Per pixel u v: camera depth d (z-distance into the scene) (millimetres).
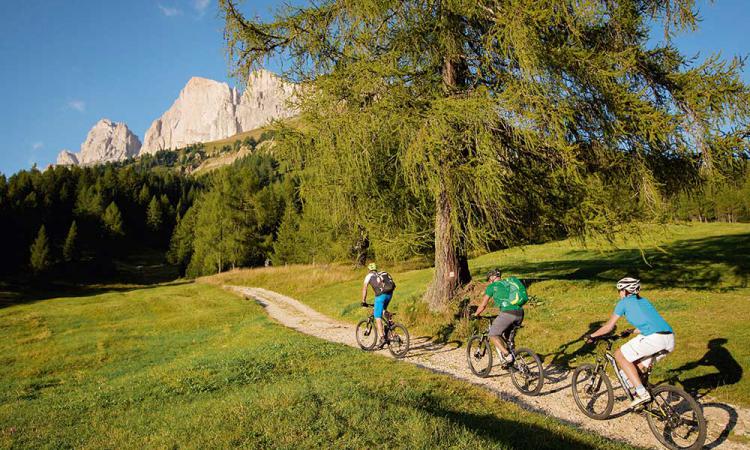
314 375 7855
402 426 4652
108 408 7559
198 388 7969
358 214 12852
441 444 4215
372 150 10898
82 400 8633
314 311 21578
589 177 10727
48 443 5789
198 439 4574
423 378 7238
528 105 9250
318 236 40625
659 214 10180
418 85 11273
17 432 6637
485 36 10195
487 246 10953
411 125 9633
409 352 10141
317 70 11547
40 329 22422
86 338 19438
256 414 5246
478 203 10445
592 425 5672
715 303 10555
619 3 10492
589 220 10391
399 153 10578
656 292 12805
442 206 12289
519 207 11547
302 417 4988
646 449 4898
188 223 79062
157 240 111312
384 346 10922
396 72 10156
